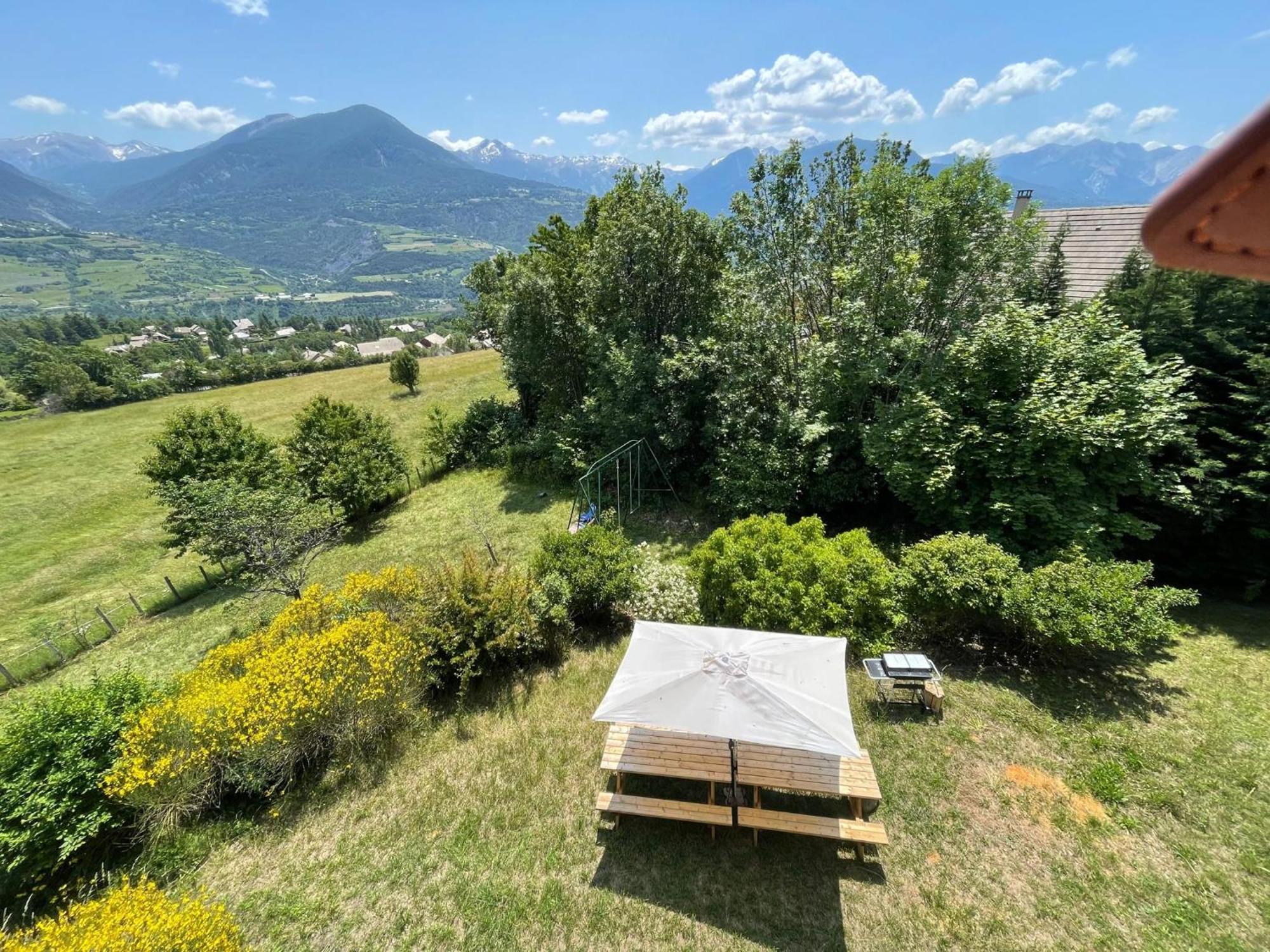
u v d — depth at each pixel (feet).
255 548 43.83
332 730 28.96
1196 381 39.06
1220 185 3.24
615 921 21.93
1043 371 38.04
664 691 22.90
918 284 42.57
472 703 32.76
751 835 24.89
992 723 29.07
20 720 25.73
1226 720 28.53
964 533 36.47
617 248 60.59
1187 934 20.44
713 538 38.40
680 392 58.44
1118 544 36.19
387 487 66.54
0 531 78.95
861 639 32.81
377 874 24.13
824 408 47.16
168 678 38.91
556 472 67.92
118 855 25.71
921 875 22.82
